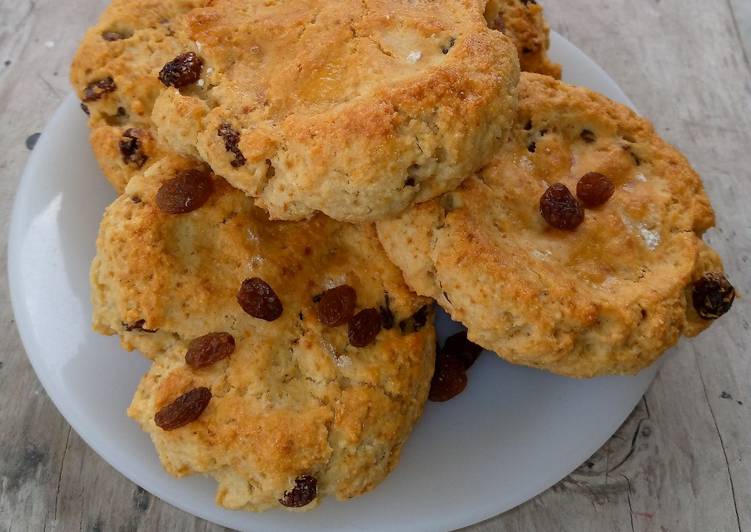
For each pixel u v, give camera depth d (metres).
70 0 0.38
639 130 0.28
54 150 0.29
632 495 0.28
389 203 0.24
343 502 0.25
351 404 0.25
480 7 0.26
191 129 0.25
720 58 0.38
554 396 0.27
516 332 0.24
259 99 0.25
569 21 0.39
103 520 0.27
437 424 0.27
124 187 0.28
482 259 0.24
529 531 0.27
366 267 0.27
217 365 0.25
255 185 0.24
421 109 0.23
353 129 0.23
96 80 0.27
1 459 0.28
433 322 0.27
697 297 0.26
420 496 0.26
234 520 0.25
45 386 0.26
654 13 0.39
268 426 0.24
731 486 0.28
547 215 0.26
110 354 0.27
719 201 0.34
